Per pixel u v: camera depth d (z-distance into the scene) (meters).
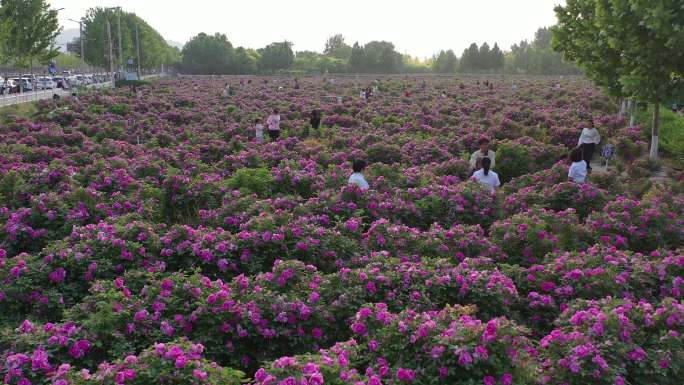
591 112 31.70
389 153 18.11
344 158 17.75
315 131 25.69
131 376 4.50
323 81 84.44
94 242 7.97
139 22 115.69
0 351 5.44
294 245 8.28
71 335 5.59
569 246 8.97
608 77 20.05
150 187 12.42
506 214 10.99
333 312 6.36
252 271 7.82
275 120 23.72
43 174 12.52
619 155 20.72
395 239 8.70
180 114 31.78
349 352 5.09
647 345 5.33
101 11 95.19
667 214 9.50
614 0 14.98
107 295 6.20
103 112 34.03
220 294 6.12
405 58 187.38
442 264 7.25
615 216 9.44
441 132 23.62
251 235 8.19
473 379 4.81
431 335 5.10
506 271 7.59
